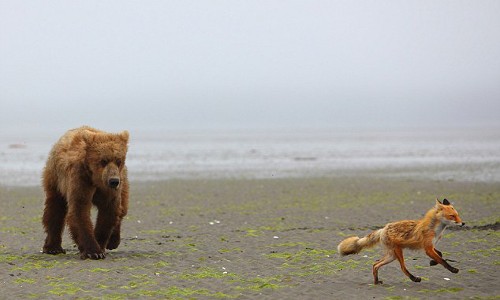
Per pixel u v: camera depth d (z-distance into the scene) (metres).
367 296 26.58
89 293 27.41
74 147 34.84
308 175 100.88
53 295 27.11
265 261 34.94
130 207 63.31
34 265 33.50
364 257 34.81
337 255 35.94
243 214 57.19
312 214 56.34
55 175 36.19
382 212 56.91
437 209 26.88
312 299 26.25
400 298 25.98
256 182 89.06
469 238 40.81
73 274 31.19
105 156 33.78
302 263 34.09
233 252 37.81
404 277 30.14
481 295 26.39
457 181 87.94
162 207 63.22
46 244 37.25
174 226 50.59
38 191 80.38
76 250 39.22
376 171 108.31
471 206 60.25
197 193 75.69
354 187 80.81
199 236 44.94
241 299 26.47
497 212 55.75
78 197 34.44
